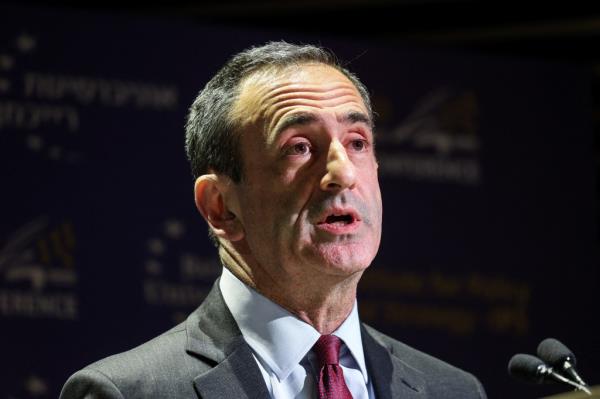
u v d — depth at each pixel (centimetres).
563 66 1270
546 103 1258
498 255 1210
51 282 1066
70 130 1090
